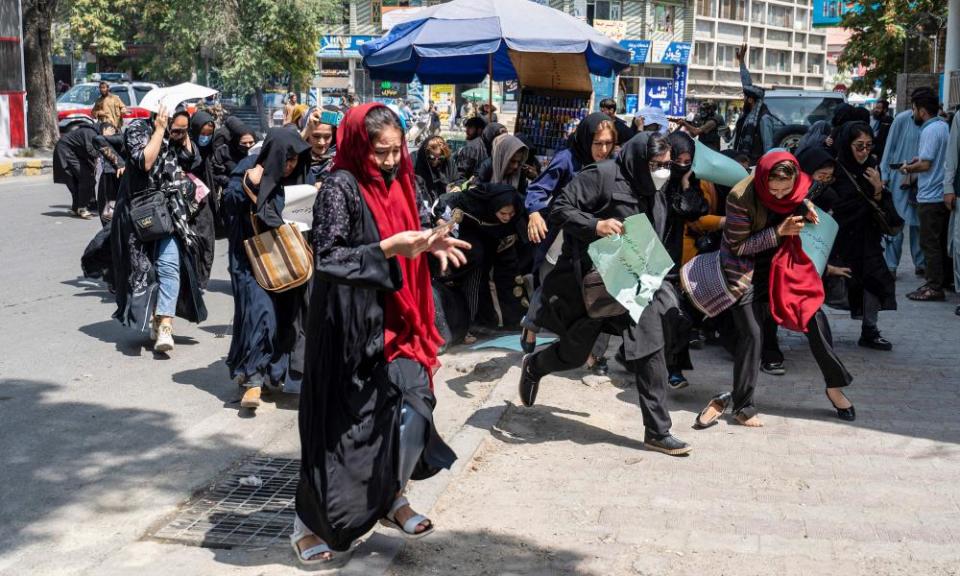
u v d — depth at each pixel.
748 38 79.06
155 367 7.50
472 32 10.23
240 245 6.35
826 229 6.04
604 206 5.47
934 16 26.38
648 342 5.47
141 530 4.70
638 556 4.27
